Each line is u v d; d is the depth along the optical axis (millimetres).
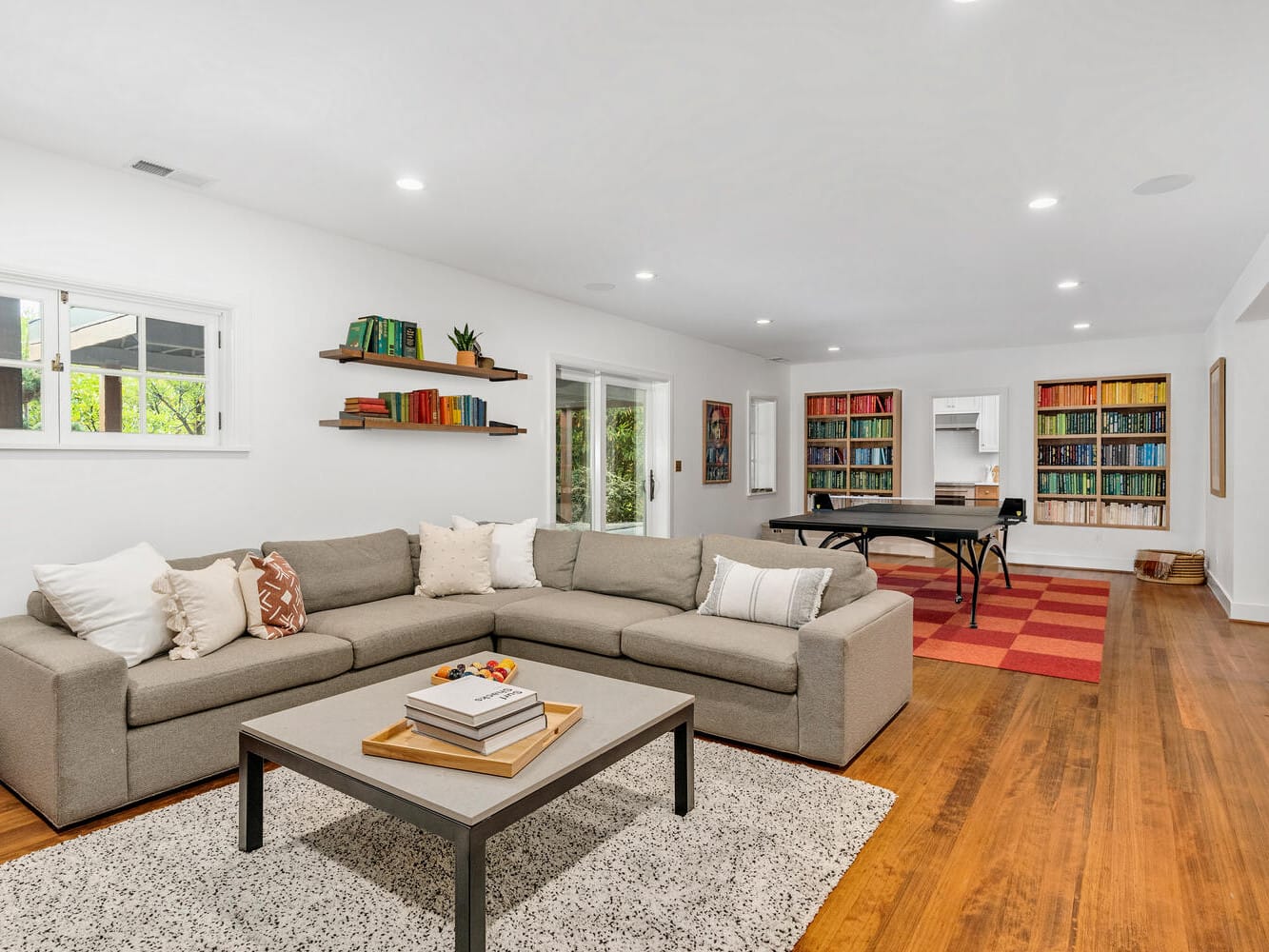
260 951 1746
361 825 2344
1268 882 2047
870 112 2689
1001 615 5457
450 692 2051
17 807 2453
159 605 2768
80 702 2322
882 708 3139
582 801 2514
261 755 2119
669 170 3240
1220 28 2131
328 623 3340
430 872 2078
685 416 7410
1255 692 3678
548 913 1882
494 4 2039
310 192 3523
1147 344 7391
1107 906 1938
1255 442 5242
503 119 2758
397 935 1805
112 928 1824
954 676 3957
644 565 3971
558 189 3473
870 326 6828
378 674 3221
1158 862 2148
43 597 2795
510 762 1821
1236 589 5289
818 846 2213
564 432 5996
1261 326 5223
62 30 2172
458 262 4746
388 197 3590
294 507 3977
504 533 4348
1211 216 3773
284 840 2252
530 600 3859
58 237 3092
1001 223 3902
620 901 1938
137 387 3418
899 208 3705
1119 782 2670
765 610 3307
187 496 3535
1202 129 2785
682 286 5332
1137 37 2186
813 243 4285
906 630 3449
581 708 2217
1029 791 2602
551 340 5707
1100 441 7641
